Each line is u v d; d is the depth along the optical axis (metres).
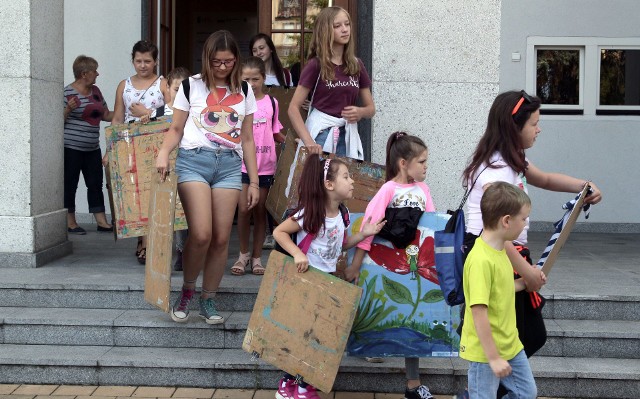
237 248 7.90
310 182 4.81
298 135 5.87
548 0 9.99
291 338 4.83
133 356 5.46
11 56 6.69
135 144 6.64
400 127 6.86
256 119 6.68
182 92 5.41
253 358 5.38
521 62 10.05
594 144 10.06
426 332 5.01
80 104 8.73
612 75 10.10
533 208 10.05
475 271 3.99
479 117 6.84
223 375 5.37
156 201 5.55
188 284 5.63
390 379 5.31
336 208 4.89
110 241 8.30
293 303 4.84
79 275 6.40
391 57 6.83
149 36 9.77
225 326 5.62
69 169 8.76
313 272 4.81
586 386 5.24
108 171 7.00
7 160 6.73
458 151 6.86
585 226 10.09
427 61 6.82
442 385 5.30
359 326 5.03
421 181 5.14
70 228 8.85
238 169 5.54
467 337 4.14
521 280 4.26
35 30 6.79
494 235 4.04
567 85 10.11
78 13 9.77
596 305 5.86
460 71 6.82
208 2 12.44
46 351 5.55
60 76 7.35
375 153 6.88
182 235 6.62
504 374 3.92
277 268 4.87
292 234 4.98
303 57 9.02
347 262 5.17
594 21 9.99
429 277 5.02
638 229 10.04
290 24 9.01
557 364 5.39
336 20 5.74
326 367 4.78
